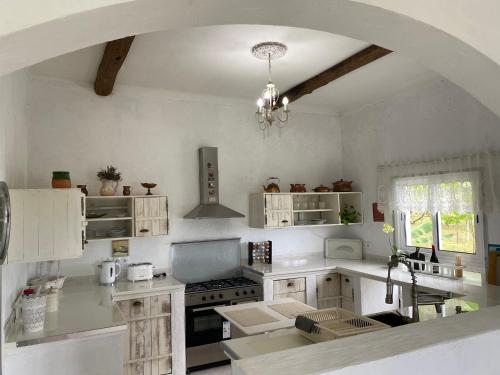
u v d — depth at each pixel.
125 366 3.21
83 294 3.11
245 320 2.31
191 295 3.60
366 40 1.62
